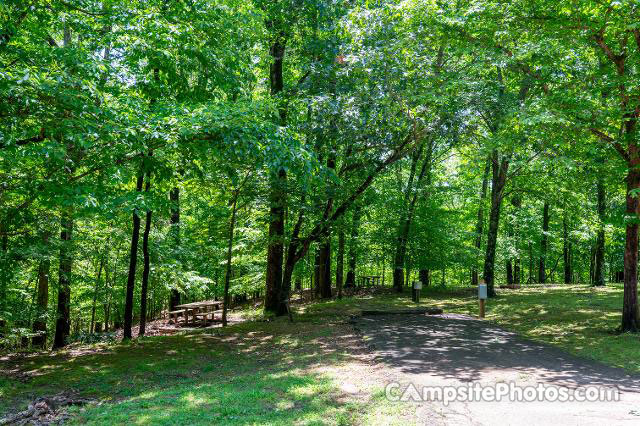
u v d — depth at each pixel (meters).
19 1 7.58
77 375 8.27
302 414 5.13
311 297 22.31
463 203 31.34
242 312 19.50
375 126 13.96
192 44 9.37
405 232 21.44
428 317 14.23
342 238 20.17
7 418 5.78
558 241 29.28
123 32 9.06
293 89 15.07
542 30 11.07
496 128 15.15
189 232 20.27
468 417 5.09
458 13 11.83
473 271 29.17
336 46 14.43
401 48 13.18
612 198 24.47
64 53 7.51
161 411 5.46
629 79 9.85
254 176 13.18
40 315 12.54
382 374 7.06
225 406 5.52
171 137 7.35
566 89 11.18
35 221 10.70
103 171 8.38
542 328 12.23
